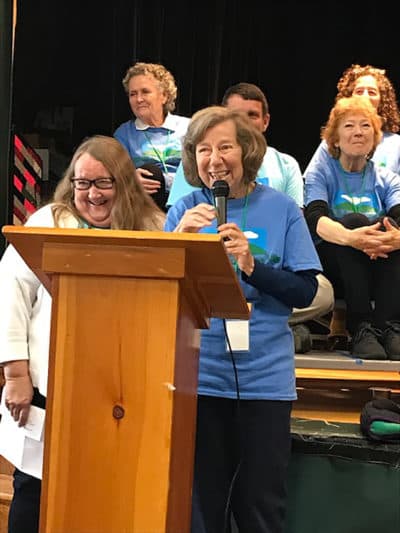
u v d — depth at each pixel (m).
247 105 2.79
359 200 2.80
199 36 4.26
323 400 2.60
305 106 4.36
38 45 4.04
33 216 1.64
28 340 1.61
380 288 2.59
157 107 3.26
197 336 1.17
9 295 1.59
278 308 1.73
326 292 2.68
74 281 0.97
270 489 1.66
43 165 3.79
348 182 2.82
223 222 1.55
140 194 1.66
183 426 1.03
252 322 1.70
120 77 4.11
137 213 1.63
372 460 1.99
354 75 3.19
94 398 0.96
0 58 3.22
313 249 1.73
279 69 4.36
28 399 1.58
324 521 2.02
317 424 2.21
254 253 1.69
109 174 1.61
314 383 2.44
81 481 0.95
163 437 0.94
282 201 1.75
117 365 0.96
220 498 1.68
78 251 0.96
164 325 0.95
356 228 2.63
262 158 1.72
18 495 1.66
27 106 4.04
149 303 0.96
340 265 2.65
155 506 0.94
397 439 2.00
